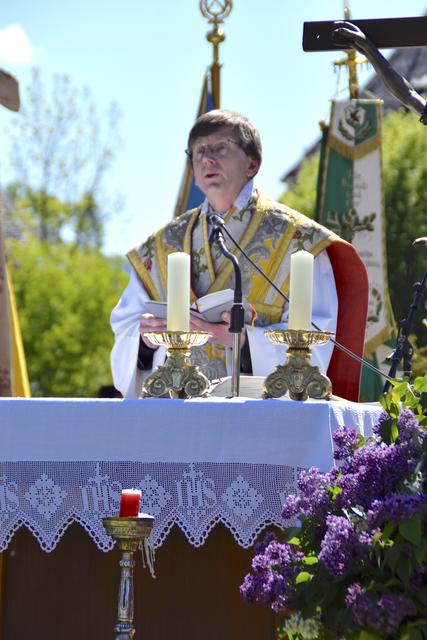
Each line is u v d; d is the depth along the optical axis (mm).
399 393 7715
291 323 8602
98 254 66812
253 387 9203
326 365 10719
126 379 11070
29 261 58688
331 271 11500
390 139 34906
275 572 7438
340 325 11523
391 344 14820
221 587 8352
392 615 6781
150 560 8312
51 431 7895
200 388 8570
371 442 7746
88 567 8484
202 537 7980
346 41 10641
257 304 11500
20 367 14227
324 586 7258
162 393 8570
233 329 8711
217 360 11227
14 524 7930
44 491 7926
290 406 7891
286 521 7906
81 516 7906
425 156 34344
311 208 36406
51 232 68188
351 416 8164
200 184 11734
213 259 11734
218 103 15086
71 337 56781
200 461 7891
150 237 12156
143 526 7371
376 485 7262
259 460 7867
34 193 68062
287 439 7855
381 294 14914
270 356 10336
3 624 8523
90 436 7879
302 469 7883
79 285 57844
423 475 7250
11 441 7898
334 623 7258
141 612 8398
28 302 57469
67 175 68312
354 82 15297
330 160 15195
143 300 11773
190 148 11781
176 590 8391
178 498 7906
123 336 11117
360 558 7047
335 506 7402
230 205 11773
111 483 7922
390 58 40688
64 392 56281
